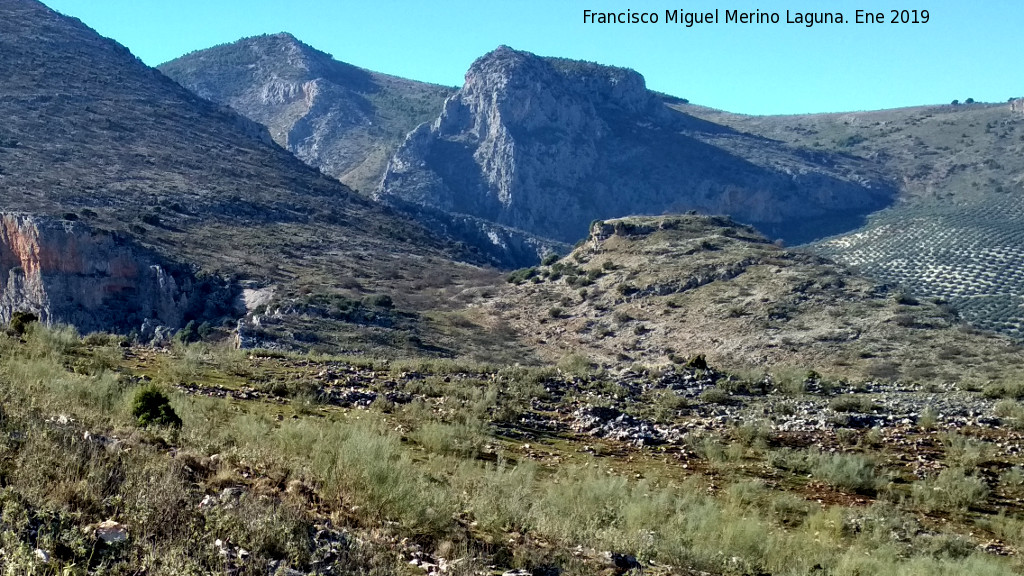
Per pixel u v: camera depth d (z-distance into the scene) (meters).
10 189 105.62
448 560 9.52
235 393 20.45
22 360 18.09
